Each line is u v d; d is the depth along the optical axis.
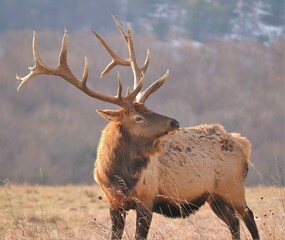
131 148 31.81
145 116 31.81
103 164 31.92
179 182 32.75
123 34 35.41
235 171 34.28
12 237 34.97
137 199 31.80
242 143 34.94
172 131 31.72
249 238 34.44
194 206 33.72
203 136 34.03
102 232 33.03
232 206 34.31
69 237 33.31
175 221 38.97
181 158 32.91
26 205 49.66
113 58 34.94
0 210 46.31
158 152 32.06
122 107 31.97
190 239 31.80
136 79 34.31
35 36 32.03
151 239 32.34
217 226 36.59
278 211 36.31
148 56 34.69
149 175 31.89
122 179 31.67
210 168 33.59
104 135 32.34
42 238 33.44
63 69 32.19
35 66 32.03
